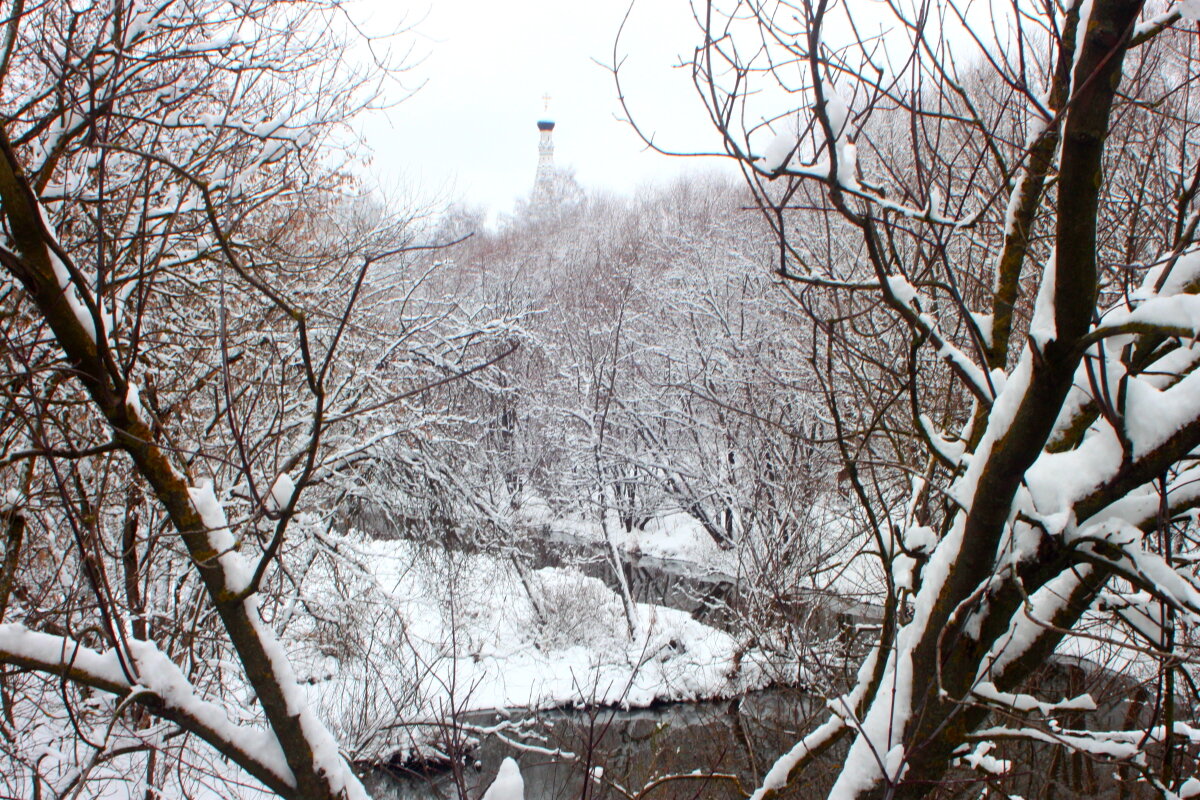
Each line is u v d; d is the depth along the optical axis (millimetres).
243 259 6930
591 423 16938
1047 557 2783
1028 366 2715
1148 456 2570
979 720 3029
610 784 4199
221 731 3039
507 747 10820
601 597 15844
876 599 8328
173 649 6891
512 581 14289
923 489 4020
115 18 3822
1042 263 5188
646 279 22094
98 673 2916
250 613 3068
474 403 15508
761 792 3596
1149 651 2711
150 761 5793
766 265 15961
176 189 6125
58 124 4324
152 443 2959
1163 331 2219
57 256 2842
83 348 2875
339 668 9562
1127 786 4586
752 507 11570
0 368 4406
